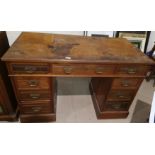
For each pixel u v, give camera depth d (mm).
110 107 1701
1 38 1438
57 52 1324
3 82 1385
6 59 1158
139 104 2061
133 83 1518
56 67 1274
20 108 1523
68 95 2137
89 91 2254
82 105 1980
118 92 1572
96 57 1315
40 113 1608
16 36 1961
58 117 1764
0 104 1501
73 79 2512
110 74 1389
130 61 1312
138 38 2309
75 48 1438
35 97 1465
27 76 1306
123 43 1687
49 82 1386
